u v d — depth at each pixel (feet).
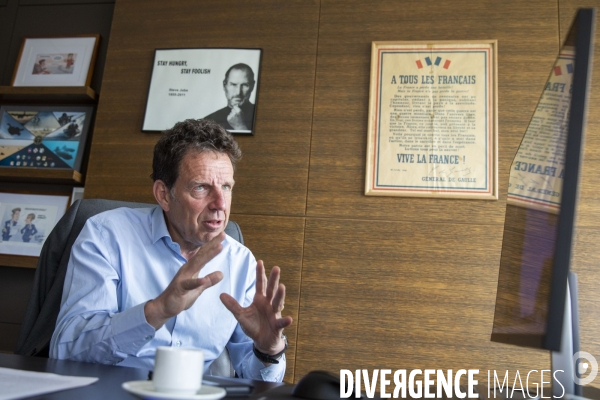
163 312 3.09
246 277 4.72
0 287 7.41
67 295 3.91
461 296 6.22
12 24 8.45
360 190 6.68
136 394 1.69
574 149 1.88
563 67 2.04
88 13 8.34
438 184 6.57
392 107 6.88
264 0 7.51
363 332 6.26
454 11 7.06
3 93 7.68
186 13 7.64
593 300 6.00
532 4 6.93
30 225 7.45
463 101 6.78
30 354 4.15
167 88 7.36
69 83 7.91
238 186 6.88
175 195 4.37
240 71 7.28
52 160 7.61
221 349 4.38
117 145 7.27
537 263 2.04
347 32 7.23
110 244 4.24
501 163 6.56
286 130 7.00
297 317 6.39
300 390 2.33
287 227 6.67
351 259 6.48
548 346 1.84
